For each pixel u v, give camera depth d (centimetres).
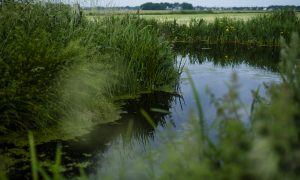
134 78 713
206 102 632
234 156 154
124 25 826
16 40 507
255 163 139
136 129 504
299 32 1599
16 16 564
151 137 469
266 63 1113
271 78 848
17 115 456
